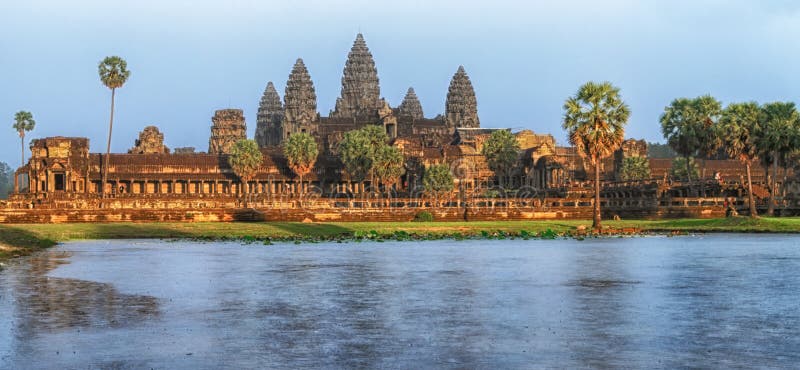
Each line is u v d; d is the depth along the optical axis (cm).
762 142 11619
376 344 2761
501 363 2492
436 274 4753
